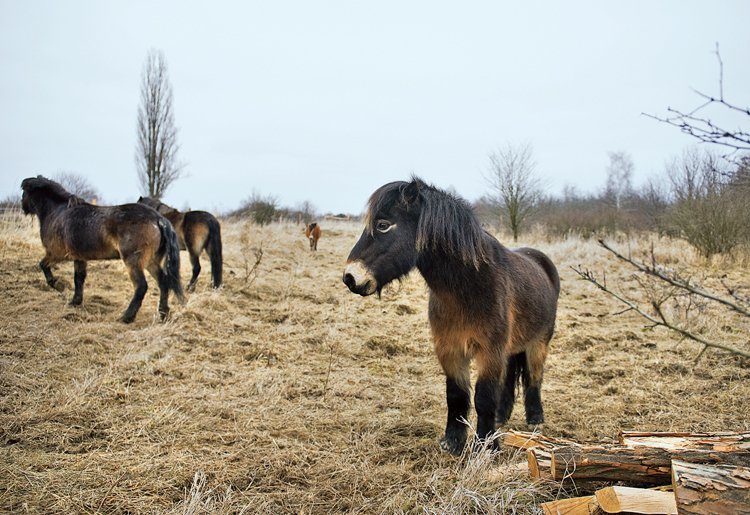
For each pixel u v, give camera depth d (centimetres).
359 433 414
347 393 507
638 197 2578
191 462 343
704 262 1230
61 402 426
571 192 3738
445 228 349
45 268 788
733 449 252
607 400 505
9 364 497
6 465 326
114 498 297
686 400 498
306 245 1783
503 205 1962
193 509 274
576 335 729
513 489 285
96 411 420
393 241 358
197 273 1006
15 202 1313
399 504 294
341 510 298
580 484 279
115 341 612
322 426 424
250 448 370
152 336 630
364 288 358
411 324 801
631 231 1859
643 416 463
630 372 593
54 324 643
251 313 800
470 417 446
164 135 2255
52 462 336
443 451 372
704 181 1269
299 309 833
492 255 373
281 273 1158
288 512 293
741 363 599
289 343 668
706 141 181
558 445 314
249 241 1551
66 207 757
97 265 980
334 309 862
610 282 1106
